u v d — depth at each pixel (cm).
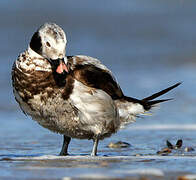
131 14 4538
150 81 2266
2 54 3088
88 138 1106
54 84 1001
